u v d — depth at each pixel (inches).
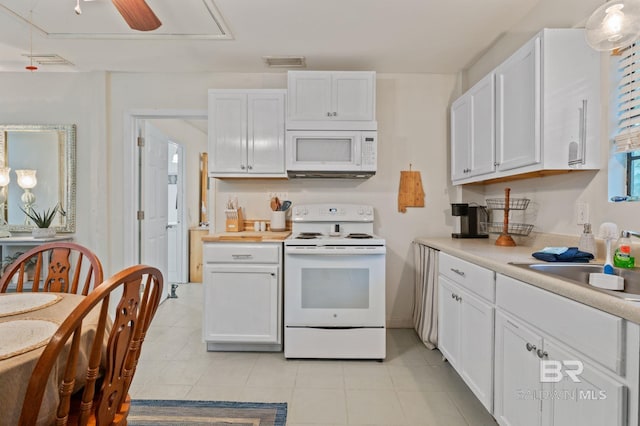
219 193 125.7
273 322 100.5
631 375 35.3
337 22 89.7
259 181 125.6
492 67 103.2
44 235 117.5
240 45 101.9
